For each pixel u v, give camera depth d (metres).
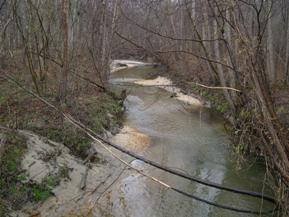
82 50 15.66
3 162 7.14
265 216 7.22
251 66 5.28
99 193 7.93
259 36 5.45
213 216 7.50
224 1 5.55
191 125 13.63
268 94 5.51
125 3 13.83
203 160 10.31
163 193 8.38
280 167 5.27
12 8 9.98
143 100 17.28
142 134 12.30
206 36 15.28
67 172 8.03
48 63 11.77
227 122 13.72
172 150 11.03
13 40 13.84
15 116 9.27
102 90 14.91
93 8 14.95
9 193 6.75
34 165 7.60
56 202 7.16
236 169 9.48
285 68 16.94
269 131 5.38
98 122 11.18
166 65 22.36
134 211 7.56
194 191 8.52
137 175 9.12
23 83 11.12
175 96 18.08
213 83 17.38
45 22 12.00
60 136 9.14
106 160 9.44
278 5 19.73
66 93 10.52
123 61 30.86
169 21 21.09
